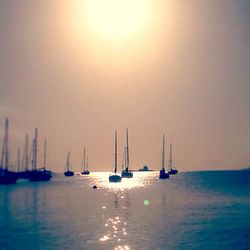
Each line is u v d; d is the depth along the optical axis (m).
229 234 44.25
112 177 141.62
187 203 78.31
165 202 80.62
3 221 53.69
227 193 102.62
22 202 80.25
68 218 57.06
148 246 38.47
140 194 101.81
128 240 41.41
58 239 42.09
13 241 41.28
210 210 66.25
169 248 38.28
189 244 39.78
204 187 131.25
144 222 52.75
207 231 45.97
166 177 181.00
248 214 60.06
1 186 94.81
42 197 90.62
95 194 101.25
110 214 61.38
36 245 39.47
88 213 62.97
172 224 51.09
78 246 39.09
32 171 104.19
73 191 111.25
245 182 164.75
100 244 39.66
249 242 40.34
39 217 57.97
